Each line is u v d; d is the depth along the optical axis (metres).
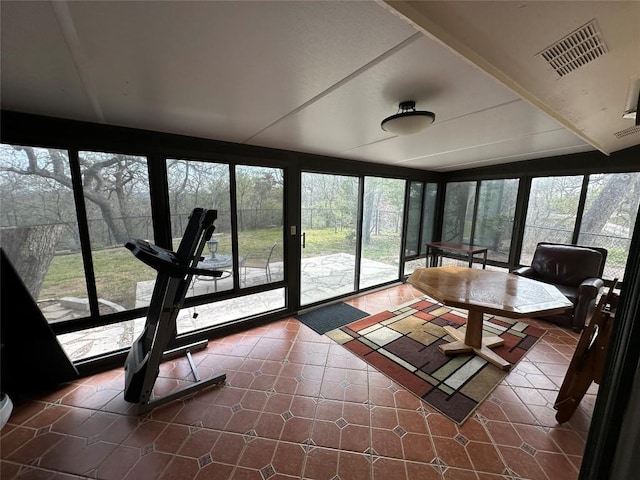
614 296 1.76
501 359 2.40
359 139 2.60
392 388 2.11
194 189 2.60
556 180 3.64
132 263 2.37
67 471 1.47
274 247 3.25
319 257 3.83
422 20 0.85
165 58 1.13
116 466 1.50
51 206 2.02
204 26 0.92
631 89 1.39
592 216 3.36
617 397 0.55
